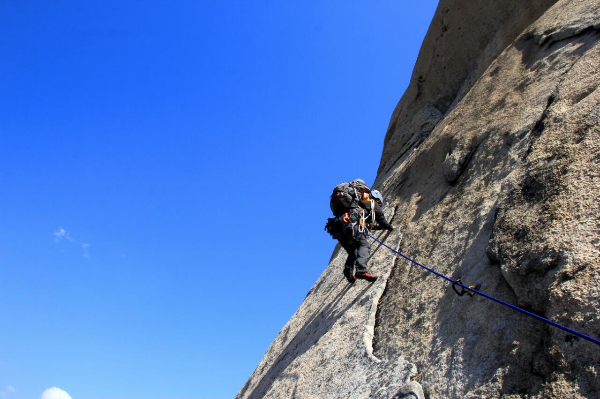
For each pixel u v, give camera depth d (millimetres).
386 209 6691
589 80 4203
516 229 3633
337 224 6059
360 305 5301
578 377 2648
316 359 5309
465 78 9281
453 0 10141
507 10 8836
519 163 4344
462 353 3471
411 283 4766
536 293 3174
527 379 2906
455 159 5504
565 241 3186
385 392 3754
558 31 5488
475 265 4016
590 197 3301
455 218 4883
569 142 3801
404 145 9672
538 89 5105
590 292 2838
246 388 7527
